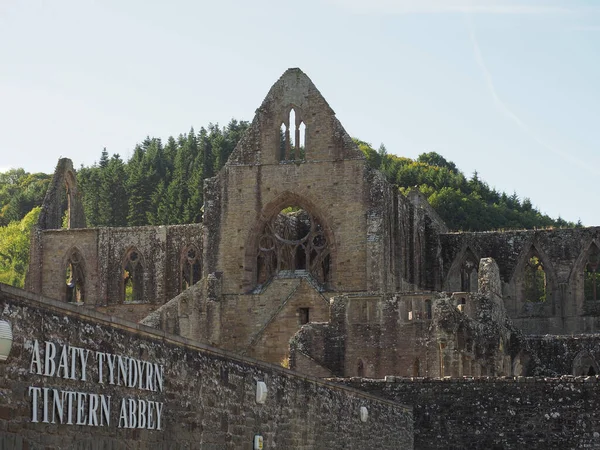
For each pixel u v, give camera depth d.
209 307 114.75
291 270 115.38
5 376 32.09
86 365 35.78
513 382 70.19
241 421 46.88
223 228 117.50
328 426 56.59
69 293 134.88
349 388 60.00
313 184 115.69
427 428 71.12
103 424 36.59
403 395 71.81
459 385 71.06
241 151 118.19
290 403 51.97
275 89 118.31
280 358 106.50
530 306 131.12
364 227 113.31
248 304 114.88
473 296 98.00
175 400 41.53
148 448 39.50
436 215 148.50
